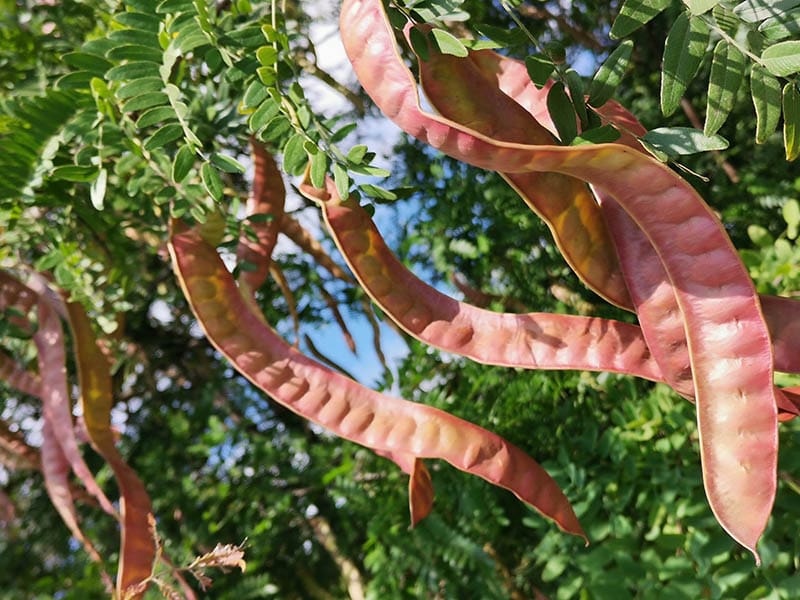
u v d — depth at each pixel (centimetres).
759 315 22
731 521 22
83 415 47
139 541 45
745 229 75
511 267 79
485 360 30
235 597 85
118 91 34
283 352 33
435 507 70
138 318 93
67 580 97
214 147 43
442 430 32
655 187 22
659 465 56
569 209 25
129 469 47
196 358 99
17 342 62
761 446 22
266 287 84
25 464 68
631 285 25
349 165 30
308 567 92
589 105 25
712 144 24
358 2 23
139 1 35
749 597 49
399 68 22
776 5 24
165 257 61
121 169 41
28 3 48
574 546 57
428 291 30
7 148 40
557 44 26
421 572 67
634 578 53
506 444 32
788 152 25
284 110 31
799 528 49
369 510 74
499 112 24
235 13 38
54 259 47
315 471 87
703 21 24
